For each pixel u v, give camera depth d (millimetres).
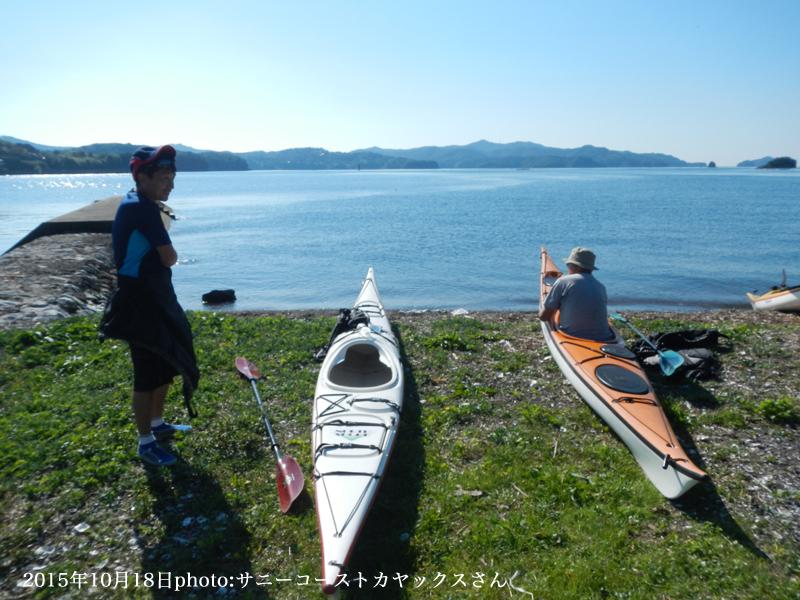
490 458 4465
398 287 15109
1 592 2990
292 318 9664
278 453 4172
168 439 4488
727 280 15633
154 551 3357
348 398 4812
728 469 4270
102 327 3688
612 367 5328
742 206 42688
